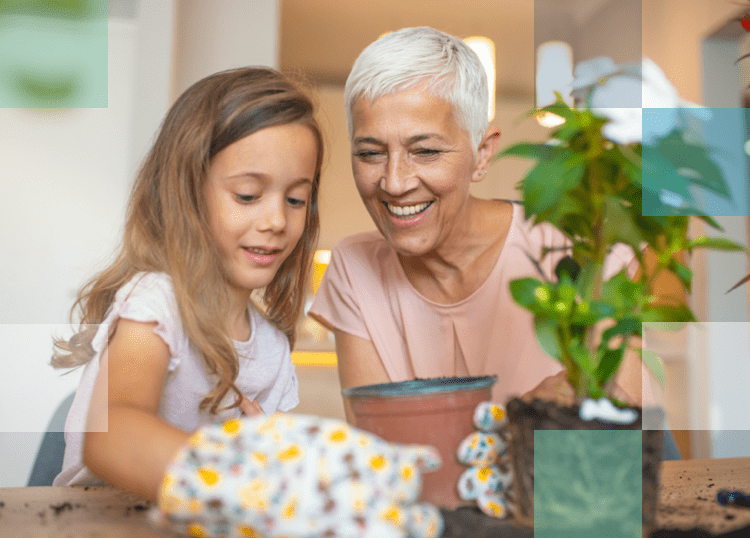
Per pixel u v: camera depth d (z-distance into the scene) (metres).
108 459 0.49
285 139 0.75
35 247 2.42
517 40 4.66
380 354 1.09
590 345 0.48
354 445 0.42
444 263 1.05
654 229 0.48
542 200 0.43
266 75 0.83
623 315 0.46
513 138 5.14
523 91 5.21
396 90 0.85
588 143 0.47
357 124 0.90
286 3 4.12
